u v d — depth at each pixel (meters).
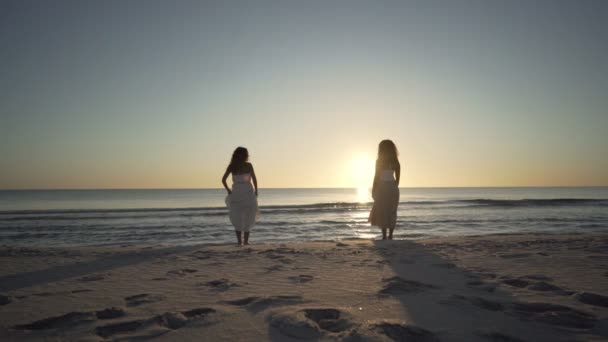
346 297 2.21
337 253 4.54
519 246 5.05
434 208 27.58
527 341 1.45
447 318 1.75
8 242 11.14
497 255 4.18
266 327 1.64
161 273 3.24
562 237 6.39
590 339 1.47
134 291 2.48
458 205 31.31
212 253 4.66
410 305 2.00
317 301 2.11
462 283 2.65
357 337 1.46
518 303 2.04
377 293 2.33
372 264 3.64
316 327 1.59
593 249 4.64
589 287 2.45
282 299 2.16
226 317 1.80
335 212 23.05
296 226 15.25
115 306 2.06
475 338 1.47
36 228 14.48
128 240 11.63
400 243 5.59
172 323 1.74
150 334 1.56
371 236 12.26
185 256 4.38
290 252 4.68
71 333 1.59
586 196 68.75
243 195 5.97
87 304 2.12
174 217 19.45
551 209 25.48
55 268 3.58
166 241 11.40
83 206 37.84
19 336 1.56
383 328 1.57
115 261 4.03
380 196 6.21
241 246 5.54
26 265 3.78
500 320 1.73
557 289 2.39
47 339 1.51
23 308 2.03
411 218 18.75
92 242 11.19
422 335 1.51
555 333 1.54
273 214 21.67
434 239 6.14
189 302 2.13
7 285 2.77
